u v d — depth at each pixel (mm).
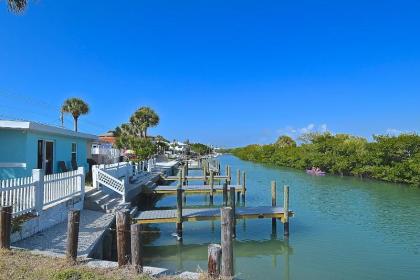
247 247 15117
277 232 17391
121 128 78750
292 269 12492
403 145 38250
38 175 11672
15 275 7102
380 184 37094
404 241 15727
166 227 18438
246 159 101312
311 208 23453
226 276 7609
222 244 7715
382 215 21188
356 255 13891
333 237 16469
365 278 11594
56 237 10875
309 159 54000
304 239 16172
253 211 17141
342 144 49312
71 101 57000
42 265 7785
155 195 28062
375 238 16234
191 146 139875
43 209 11938
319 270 12375
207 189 26625
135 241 7691
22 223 10445
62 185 13875
